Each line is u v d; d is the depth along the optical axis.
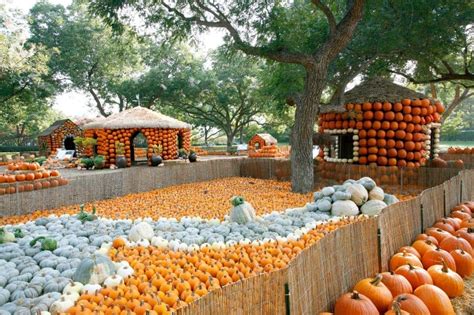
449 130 30.72
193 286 4.45
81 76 35.78
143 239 6.52
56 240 6.20
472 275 6.21
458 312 4.91
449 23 15.28
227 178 17.95
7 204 9.55
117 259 5.39
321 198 8.87
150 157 20.38
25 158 27.80
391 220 6.17
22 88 29.61
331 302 4.51
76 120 35.19
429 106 14.34
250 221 7.62
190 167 16.58
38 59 28.28
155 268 4.86
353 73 15.46
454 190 9.39
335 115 15.12
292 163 13.07
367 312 4.20
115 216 8.78
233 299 3.30
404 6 14.35
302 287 3.94
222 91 38.41
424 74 20.73
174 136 21.66
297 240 6.38
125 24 14.02
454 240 6.62
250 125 49.59
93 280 4.62
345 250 4.89
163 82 35.78
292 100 15.05
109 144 20.09
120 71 37.94
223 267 4.99
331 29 12.12
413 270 5.25
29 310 3.88
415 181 12.41
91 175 12.16
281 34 12.48
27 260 5.35
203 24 13.17
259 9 13.09
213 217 8.37
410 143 13.87
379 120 14.08
